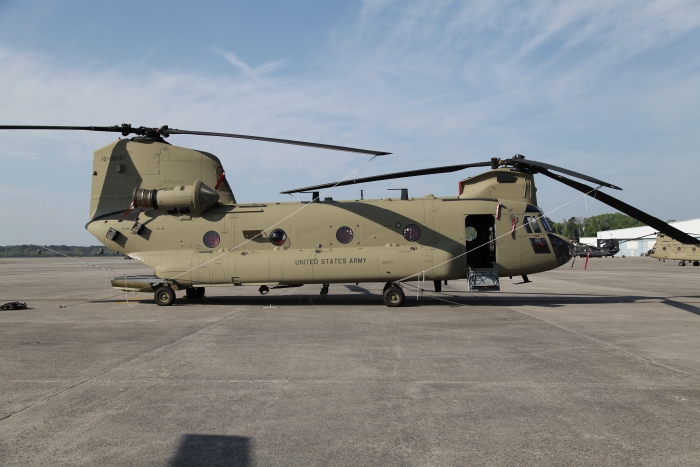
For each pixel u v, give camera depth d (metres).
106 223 14.91
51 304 15.10
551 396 5.65
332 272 13.64
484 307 13.47
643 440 4.43
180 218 14.71
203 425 4.86
